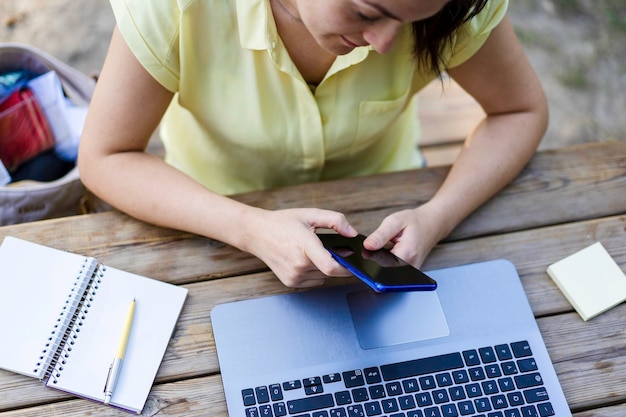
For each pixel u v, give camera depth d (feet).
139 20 3.24
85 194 4.38
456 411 3.12
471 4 3.07
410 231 3.39
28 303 3.20
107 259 3.42
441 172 3.88
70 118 4.64
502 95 3.90
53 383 3.02
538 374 3.24
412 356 3.23
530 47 7.75
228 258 3.48
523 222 3.76
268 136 3.78
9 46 4.51
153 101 3.53
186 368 3.16
